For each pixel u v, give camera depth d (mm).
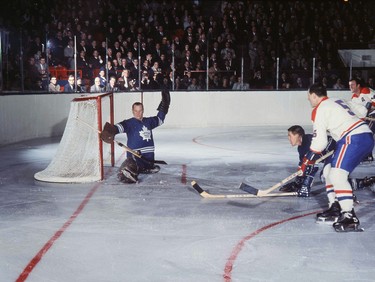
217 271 3744
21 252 4180
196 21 17109
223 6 18109
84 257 4055
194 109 14977
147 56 14562
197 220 5102
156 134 13133
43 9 14695
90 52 14141
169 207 5613
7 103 10727
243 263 3906
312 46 16953
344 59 17422
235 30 16500
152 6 17391
